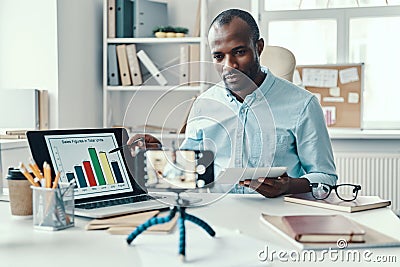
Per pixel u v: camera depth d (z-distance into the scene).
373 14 4.27
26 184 1.44
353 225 1.20
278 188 1.70
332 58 4.35
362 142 4.19
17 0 3.61
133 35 3.99
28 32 3.61
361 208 1.51
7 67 3.65
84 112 3.89
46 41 3.57
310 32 4.37
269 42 4.42
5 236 1.25
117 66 3.96
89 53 3.95
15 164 2.92
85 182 1.54
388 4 4.26
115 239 1.22
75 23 3.76
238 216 1.44
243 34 1.90
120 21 3.93
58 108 3.56
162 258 1.07
